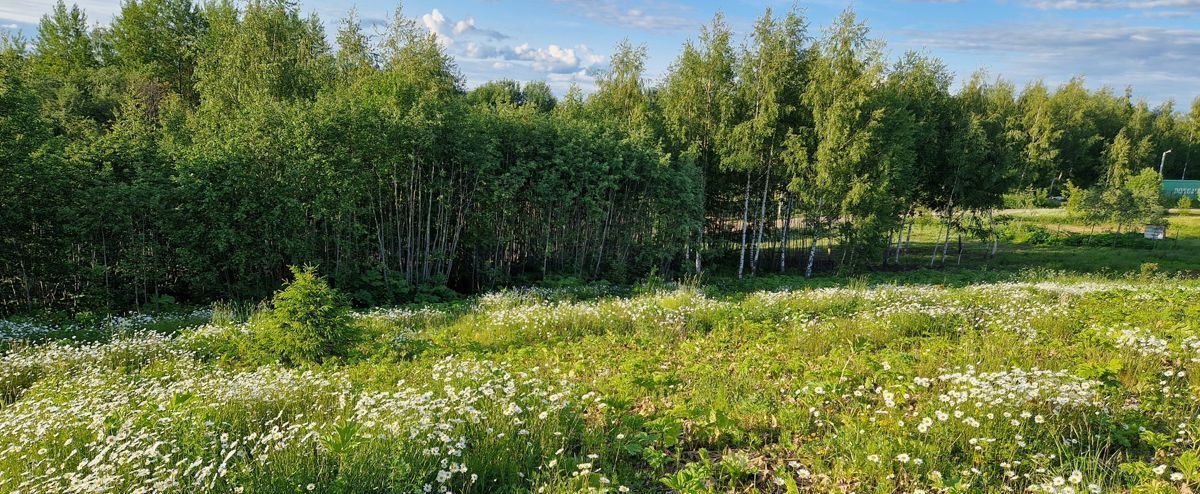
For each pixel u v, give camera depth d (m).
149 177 18.12
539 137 24.02
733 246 35.38
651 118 29.84
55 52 43.81
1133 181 56.47
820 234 31.94
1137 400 6.43
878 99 27.47
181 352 10.86
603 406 6.36
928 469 5.10
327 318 10.28
